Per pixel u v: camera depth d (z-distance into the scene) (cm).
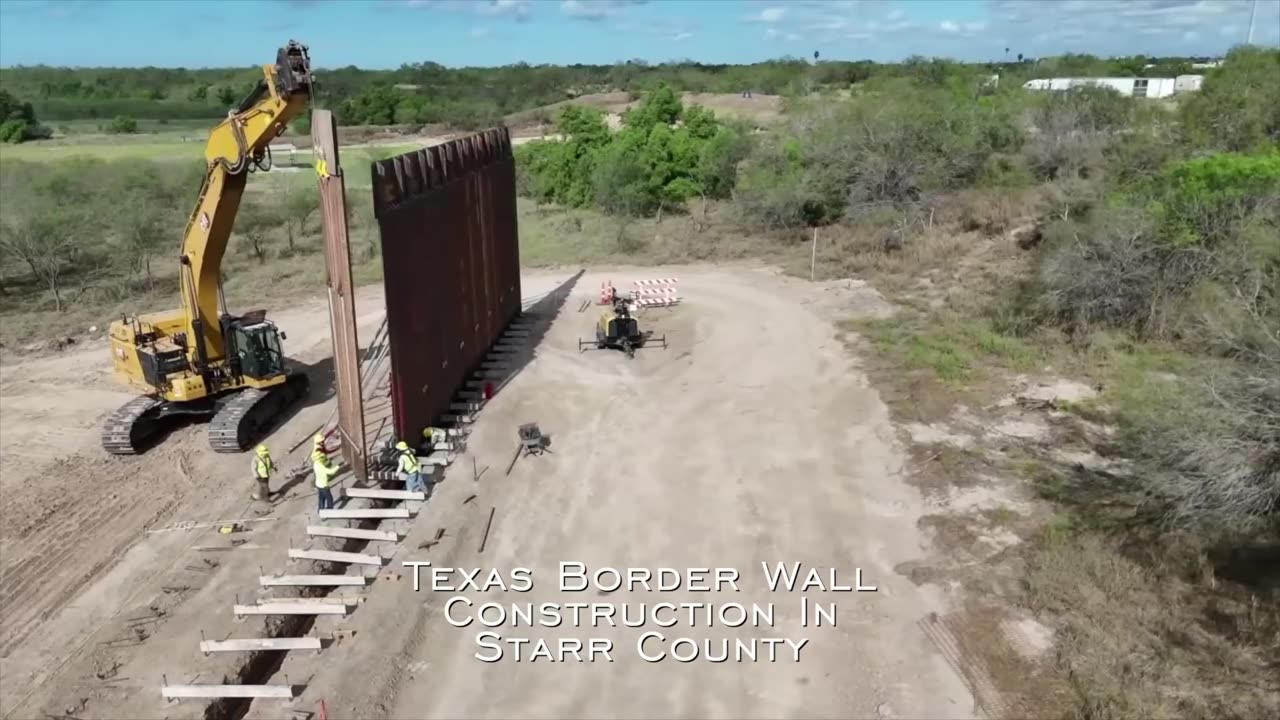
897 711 1238
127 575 1588
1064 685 1253
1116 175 3869
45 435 2225
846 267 3734
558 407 2347
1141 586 1449
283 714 1244
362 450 1853
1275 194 2561
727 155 5331
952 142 4512
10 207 4091
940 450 2003
